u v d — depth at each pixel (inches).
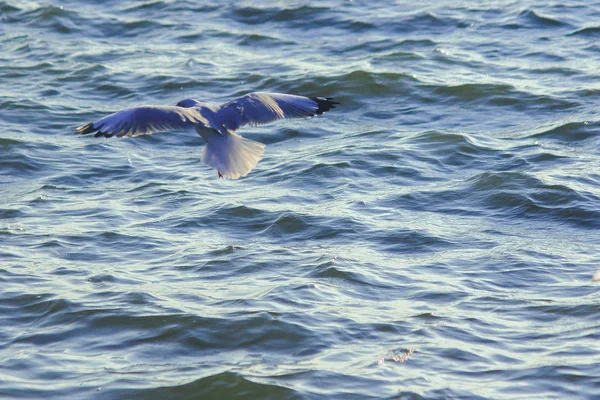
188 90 1047.6
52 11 1339.8
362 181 773.9
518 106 955.3
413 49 1156.5
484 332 510.9
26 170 829.2
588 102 947.3
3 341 514.3
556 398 444.8
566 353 484.1
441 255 621.9
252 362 485.1
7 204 747.4
